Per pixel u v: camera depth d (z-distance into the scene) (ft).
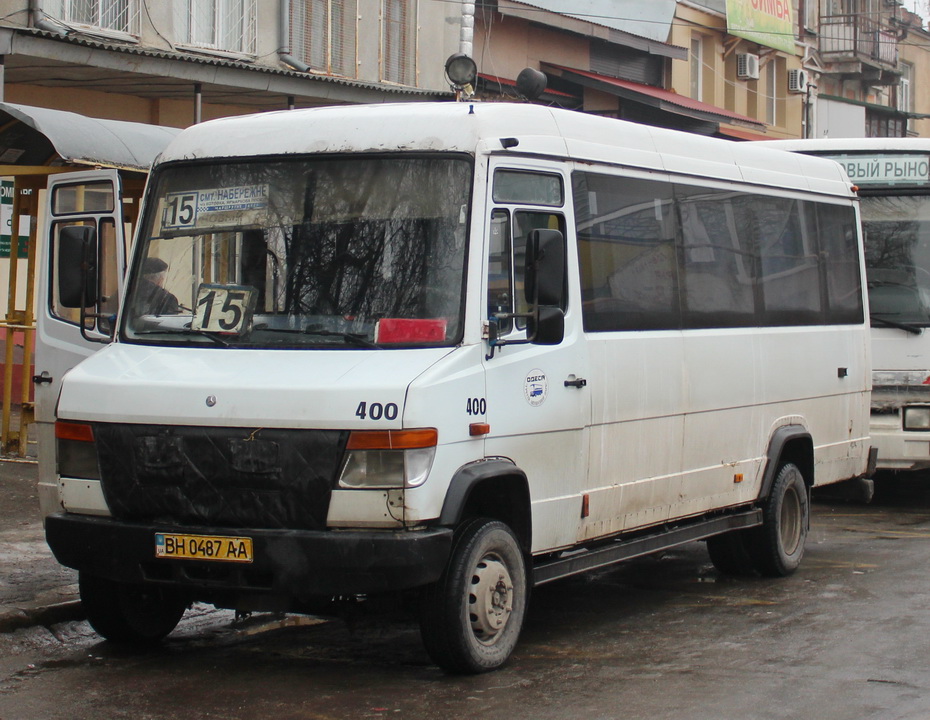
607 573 32.94
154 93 57.82
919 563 33.78
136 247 24.61
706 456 28.99
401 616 27.25
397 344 22.03
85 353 33.58
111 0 55.16
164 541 21.66
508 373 22.68
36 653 24.52
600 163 25.94
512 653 24.31
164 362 22.84
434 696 21.40
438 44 73.00
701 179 29.45
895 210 42.96
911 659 23.72
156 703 21.12
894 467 42.34
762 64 114.83
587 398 24.85
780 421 31.99
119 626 24.54
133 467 22.07
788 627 26.43
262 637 26.14
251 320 23.00
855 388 35.86
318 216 23.21
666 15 97.60
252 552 21.07
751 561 31.91
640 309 26.81
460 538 22.09
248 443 21.24
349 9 66.80
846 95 134.31
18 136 40.27
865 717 20.17
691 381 28.30
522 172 23.65
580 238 25.14
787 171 33.40
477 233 22.35
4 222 45.44
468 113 23.07
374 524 20.75
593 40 92.02
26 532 32.63
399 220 22.75
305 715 20.39
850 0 133.80
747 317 30.76
